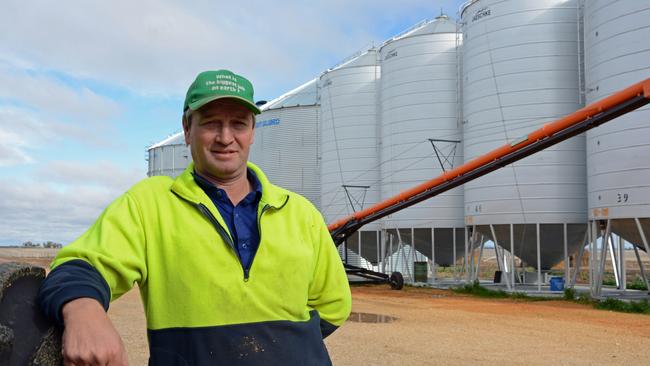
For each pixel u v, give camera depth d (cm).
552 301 2411
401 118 3628
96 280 208
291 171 4897
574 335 1402
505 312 1942
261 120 5147
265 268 256
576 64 2836
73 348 178
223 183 274
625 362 1077
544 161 2802
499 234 2936
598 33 2473
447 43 3566
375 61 4275
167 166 6525
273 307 258
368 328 1460
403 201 2748
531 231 2853
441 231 3550
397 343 1227
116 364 186
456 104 3522
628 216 2292
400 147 3622
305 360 264
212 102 258
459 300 2428
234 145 267
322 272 301
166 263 248
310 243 289
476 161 2372
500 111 2914
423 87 3572
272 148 5012
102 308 197
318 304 305
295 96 5147
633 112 2297
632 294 2664
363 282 3344
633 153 2289
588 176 2538
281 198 284
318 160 4838
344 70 4306
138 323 1463
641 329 1535
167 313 247
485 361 1052
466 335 1373
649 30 2278
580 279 4197
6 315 169
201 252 247
